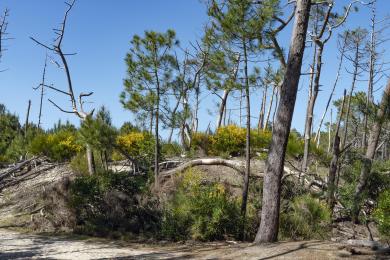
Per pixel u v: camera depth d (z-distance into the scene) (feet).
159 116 55.67
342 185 53.42
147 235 47.47
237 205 47.57
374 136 47.14
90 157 58.44
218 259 35.32
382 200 36.35
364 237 47.19
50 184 58.49
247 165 47.37
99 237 47.24
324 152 69.82
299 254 33.78
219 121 84.48
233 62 45.91
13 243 42.16
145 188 54.19
